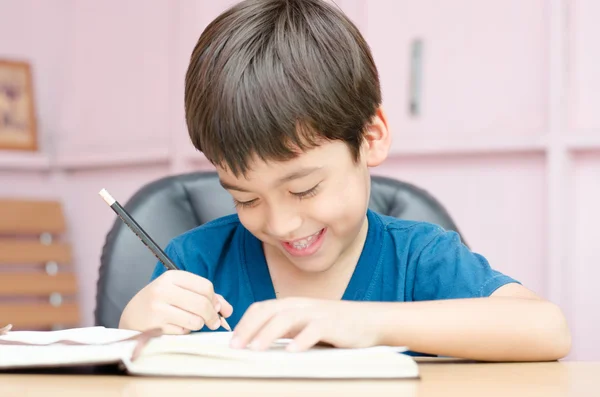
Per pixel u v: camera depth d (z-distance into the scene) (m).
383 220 1.30
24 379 0.71
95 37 3.79
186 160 3.29
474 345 0.90
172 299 1.02
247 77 0.98
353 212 1.06
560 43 2.50
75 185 3.85
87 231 3.78
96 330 0.91
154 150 3.41
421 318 0.89
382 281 1.25
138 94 3.58
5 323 3.41
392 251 1.27
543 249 2.58
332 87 1.02
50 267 3.72
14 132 3.72
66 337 0.84
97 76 3.76
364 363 0.73
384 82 2.90
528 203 2.62
